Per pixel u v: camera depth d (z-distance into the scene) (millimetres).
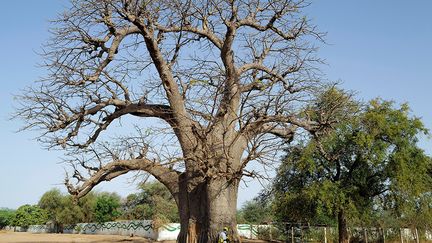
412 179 26312
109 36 13672
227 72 14195
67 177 12547
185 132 13773
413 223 31688
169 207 51156
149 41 13453
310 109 14836
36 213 69312
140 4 13141
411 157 27375
